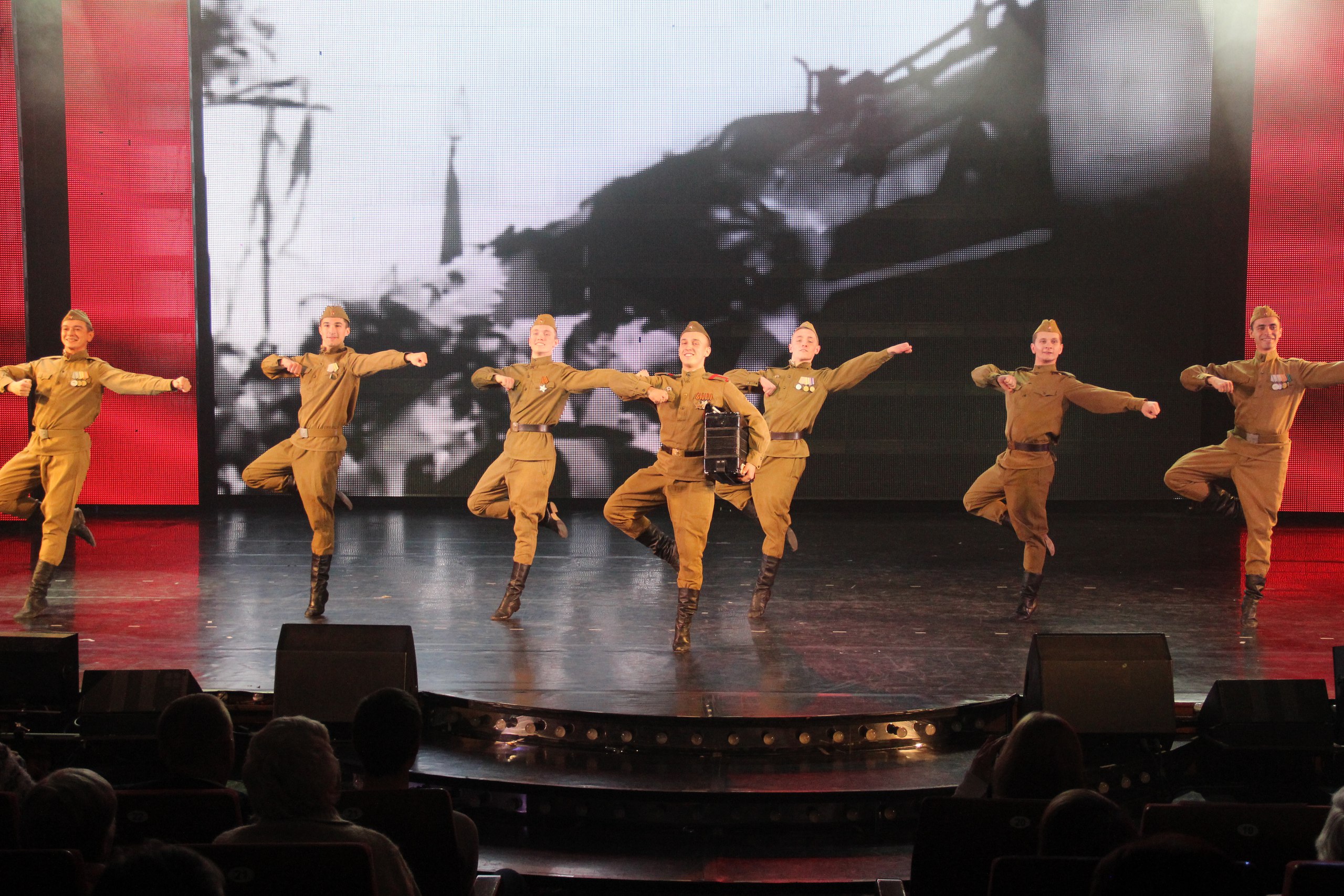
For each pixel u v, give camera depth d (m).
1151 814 2.52
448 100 10.02
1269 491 6.06
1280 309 9.97
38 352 10.12
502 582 7.07
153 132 10.00
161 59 9.95
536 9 9.95
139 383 6.16
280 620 5.93
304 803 2.28
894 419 10.23
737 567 7.57
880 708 4.31
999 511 6.46
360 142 10.05
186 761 2.82
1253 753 3.87
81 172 10.02
